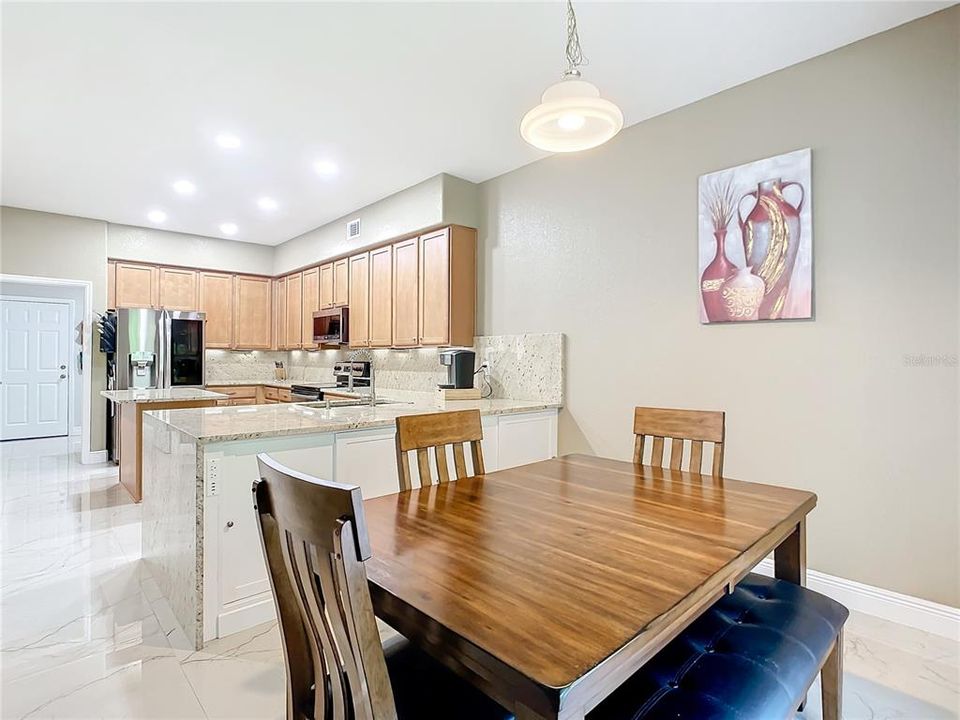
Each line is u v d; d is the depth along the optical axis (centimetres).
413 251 439
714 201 279
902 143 223
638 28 224
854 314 235
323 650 97
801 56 246
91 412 529
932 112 215
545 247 370
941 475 214
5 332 700
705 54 244
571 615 90
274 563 106
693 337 290
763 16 216
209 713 170
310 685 112
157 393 420
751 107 267
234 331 629
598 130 182
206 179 408
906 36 221
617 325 327
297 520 90
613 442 330
